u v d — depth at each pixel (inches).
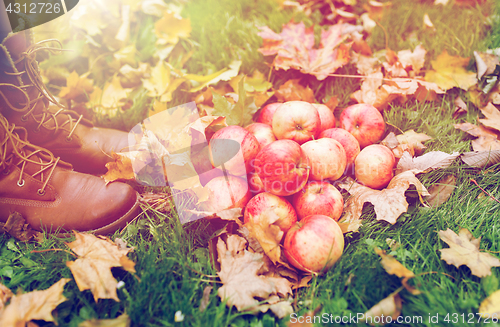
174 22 39.9
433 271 28.1
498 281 27.5
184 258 28.6
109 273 27.1
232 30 41.4
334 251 27.7
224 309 26.5
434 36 39.8
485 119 34.2
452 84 36.0
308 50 37.7
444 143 33.8
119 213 30.3
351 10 43.6
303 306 27.4
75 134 32.4
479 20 40.4
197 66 39.6
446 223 30.2
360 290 27.5
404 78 36.0
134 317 26.5
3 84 28.6
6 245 30.0
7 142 29.3
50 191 30.1
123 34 39.8
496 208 30.9
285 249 28.3
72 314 26.9
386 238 29.8
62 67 39.4
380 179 30.7
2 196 29.7
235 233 29.3
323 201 29.1
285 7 43.9
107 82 38.0
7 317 25.4
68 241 29.9
